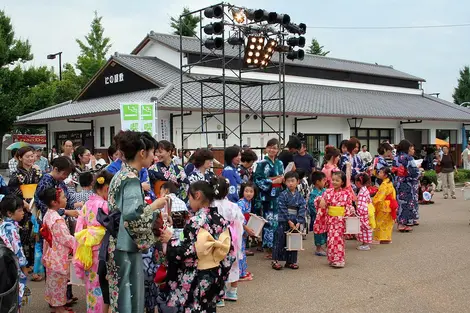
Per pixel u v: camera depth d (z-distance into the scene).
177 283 3.98
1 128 28.28
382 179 8.97
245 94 20.48
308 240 9.12
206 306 4.00
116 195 3.77
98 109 18.64
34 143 25.09
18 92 28.30
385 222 8.55
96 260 4.42
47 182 5.65
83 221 4.58
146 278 4.55
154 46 23.31
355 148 9.82
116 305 3.76
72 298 5.56
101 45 43.50
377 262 7.20
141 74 19.72
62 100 34.12
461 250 7.85
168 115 17.02
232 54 21.98
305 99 22.42
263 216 7.63
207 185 4.14
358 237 8.21
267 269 6.94
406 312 5.05
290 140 8.95
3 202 4.98
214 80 12.37
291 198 6.81
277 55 24.81
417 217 9.95
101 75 22.39
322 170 8.91
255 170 7.64
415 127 26.95
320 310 5.14
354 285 6.04
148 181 5.54
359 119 23.62
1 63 27.97
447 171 15.27
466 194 10.29
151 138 3.94
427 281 6.14
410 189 9.61
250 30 11.79
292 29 12.03
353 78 28.56
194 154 6.26
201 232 3.96
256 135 19.09
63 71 40.81
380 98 27.84
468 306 5.21
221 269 4.12
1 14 28.53
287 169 7.89
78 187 7.54
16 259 3.51
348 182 7.04
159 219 3.98
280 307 5.26
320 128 22.28
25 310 5.34
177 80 19.67
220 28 11.29
